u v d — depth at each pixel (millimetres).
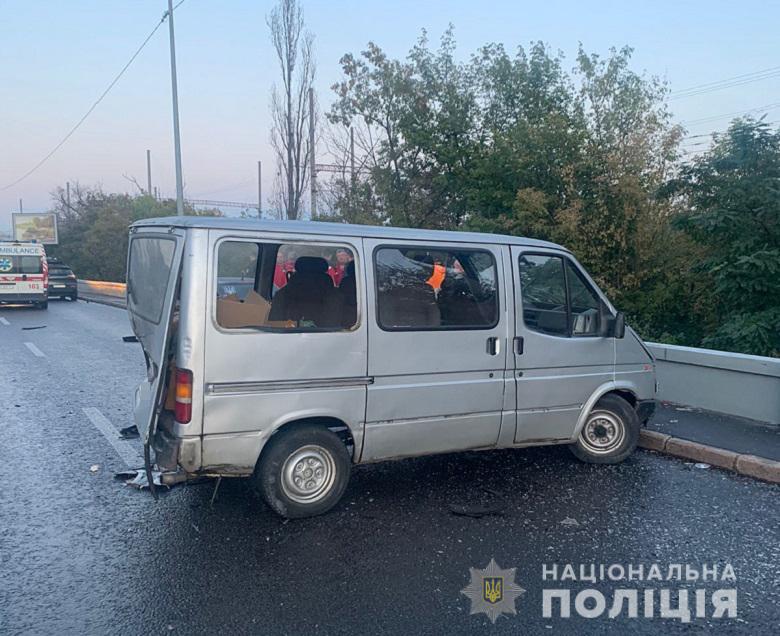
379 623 3572
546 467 6125
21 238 53438
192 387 4410
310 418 4914
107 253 46500
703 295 12625
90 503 5238
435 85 18219
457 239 5398
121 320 20656
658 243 12836
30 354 13188
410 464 6160
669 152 13375
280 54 20891
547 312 5793
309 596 3846
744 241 10664
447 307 5312
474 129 18125
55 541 4562
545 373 5730
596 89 15133
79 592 3885
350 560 4289
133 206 47375
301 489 4863
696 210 11477
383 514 5020
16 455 6488
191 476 4637
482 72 18109
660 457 6477
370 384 4988
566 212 12727
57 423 7715
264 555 4352
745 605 3803
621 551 4457
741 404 7355
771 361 7047
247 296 4895
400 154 18781
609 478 5852
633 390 6188
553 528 4801
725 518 5004
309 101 21031
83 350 13797
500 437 5602
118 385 10016
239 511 5062
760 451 6191
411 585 3977
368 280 4984
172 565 4215
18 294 24062
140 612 3672
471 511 5070
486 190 16391
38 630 3492
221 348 4480
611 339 6066
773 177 10672
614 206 12859
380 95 18719
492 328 5469
